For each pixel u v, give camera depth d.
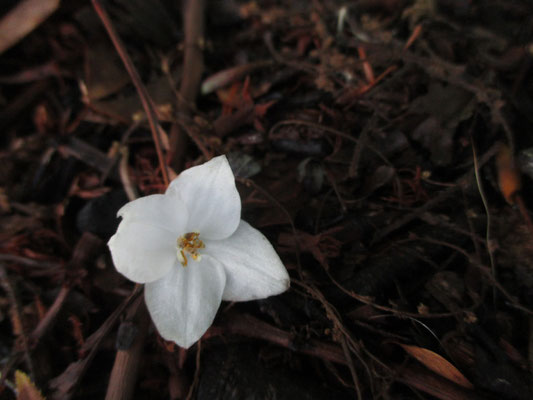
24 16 0.11
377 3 0.12
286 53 0.12
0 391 0.08
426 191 0.09
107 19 0.09
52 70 0.12
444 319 0.08
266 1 0.13
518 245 0.08
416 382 0.07
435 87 0.10
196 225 0.07
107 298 0.09
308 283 0.08
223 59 0.12
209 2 0.13
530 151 0.09
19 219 0.10
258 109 0.10
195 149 0.10
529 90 0.10
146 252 0.07
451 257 0.08
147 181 0.10
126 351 0.07
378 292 0.08
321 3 0.12
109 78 0.11
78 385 0.08
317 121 0.10
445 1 0.12
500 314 0.08
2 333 0.09
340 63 0.11
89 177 0.10
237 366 0.08
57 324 0.09
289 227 0.09
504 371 0.07
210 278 0.07
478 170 0.09
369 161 0.10
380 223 0.09
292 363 0.08
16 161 0.11
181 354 0.08
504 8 0.12
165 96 0.11
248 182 0.09
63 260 0.10
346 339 0.07
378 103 0.10
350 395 0.08
